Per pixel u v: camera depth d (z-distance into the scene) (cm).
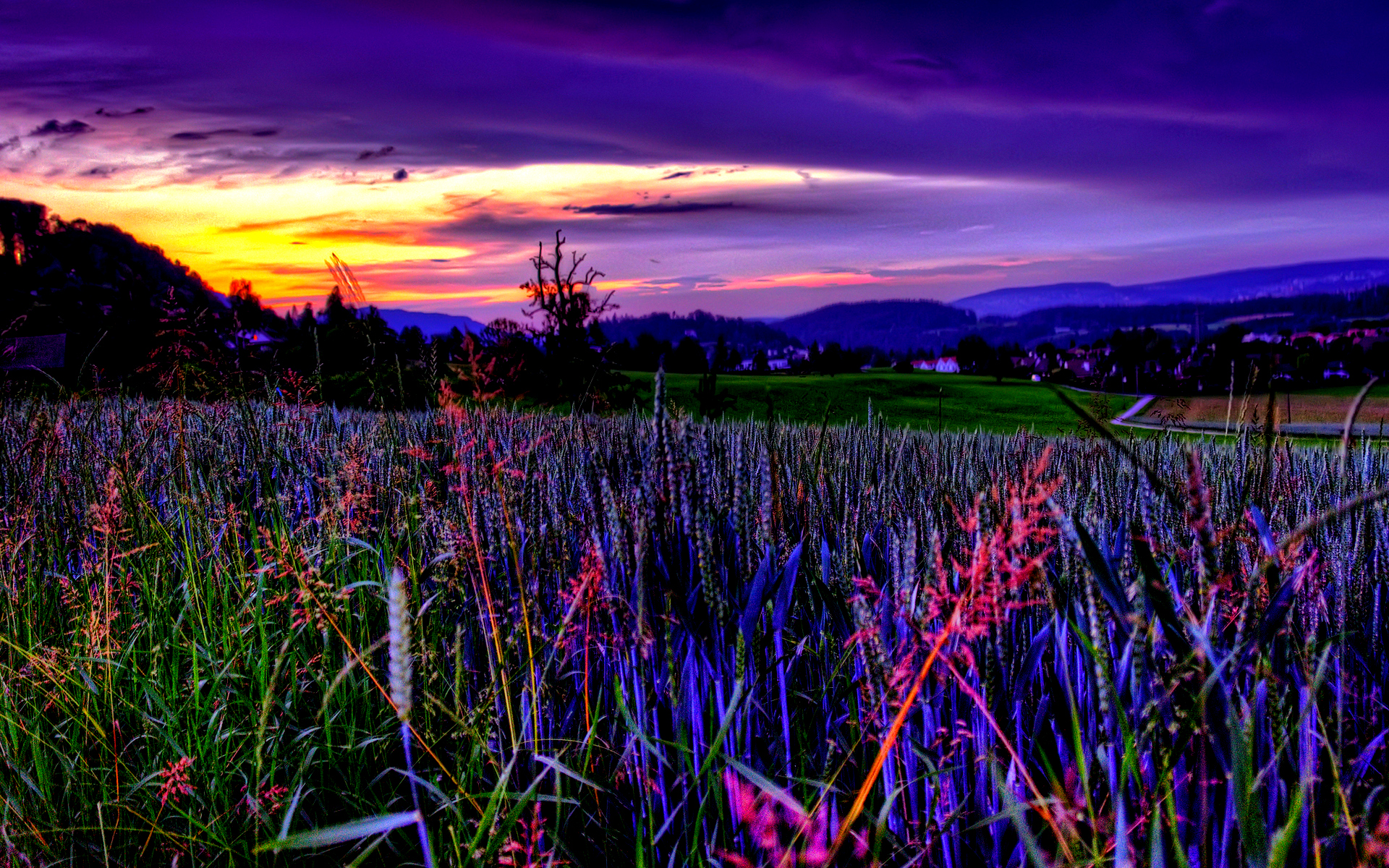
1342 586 176
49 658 204
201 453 346
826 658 194
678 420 172
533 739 167
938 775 151
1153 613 126
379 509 285
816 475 276
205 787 180
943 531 217
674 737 173
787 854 116
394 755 206
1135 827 126
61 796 188
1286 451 273
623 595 180
